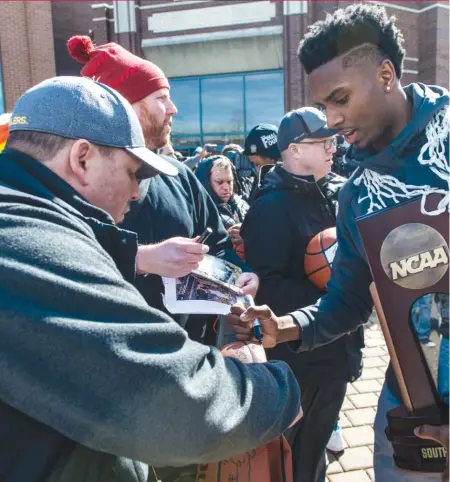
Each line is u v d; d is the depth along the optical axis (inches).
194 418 29.3
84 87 36.1
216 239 78.5
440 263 41.3
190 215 73.0
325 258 74.7
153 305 64.3
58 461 31.9
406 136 43.6
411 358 44.1
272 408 35.4
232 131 541.0
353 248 56.1
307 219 79.4
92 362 27.1
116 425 27.4
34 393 27.0
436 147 42.6
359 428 116.4
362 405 126.2
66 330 27.0
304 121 78.6
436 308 42.4
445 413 43.8
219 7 494.6
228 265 67.4
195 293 56.8
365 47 42.1
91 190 36.2
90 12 549.0
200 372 31.5
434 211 40.9
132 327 28.9
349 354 78.4
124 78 68.6
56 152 35.1
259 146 138.3
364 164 47.0
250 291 63.3
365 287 58.2
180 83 542.9
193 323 70.1
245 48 501.4
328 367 77.0
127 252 36.1
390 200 46.8
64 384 27.0
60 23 551.5
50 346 26.9
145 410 27.6
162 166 40.4
